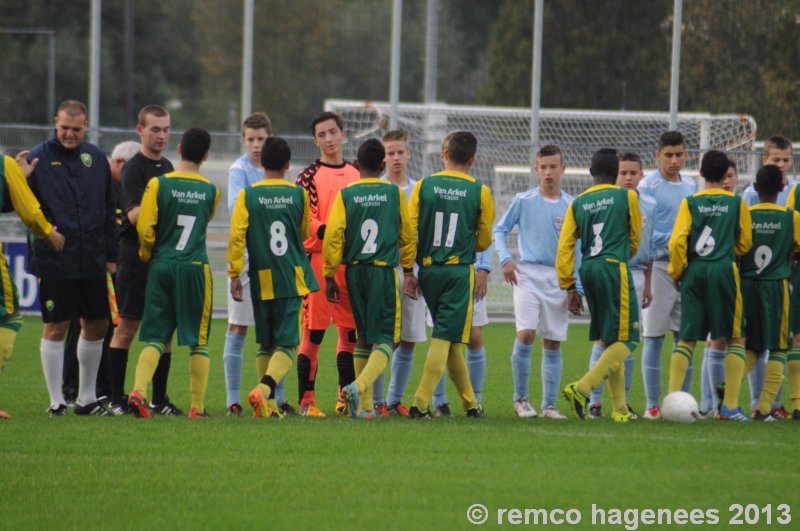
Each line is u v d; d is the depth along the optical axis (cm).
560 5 14900
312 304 3488
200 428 2955
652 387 3650
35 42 18138
